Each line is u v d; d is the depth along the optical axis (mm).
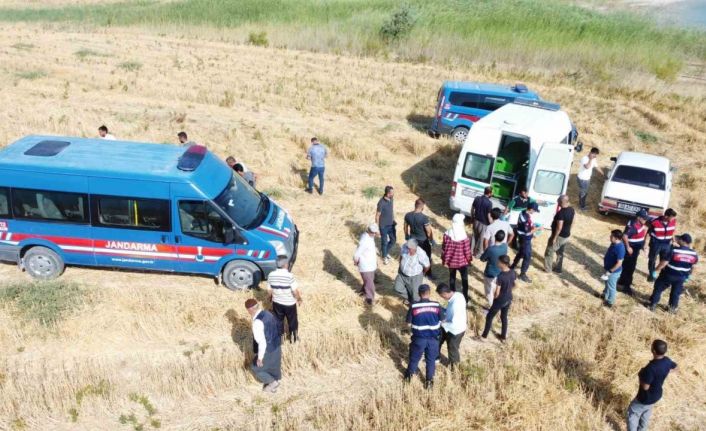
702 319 11094
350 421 8344
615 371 9492
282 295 9211
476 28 32500
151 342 9469
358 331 10109
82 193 10234
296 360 9289
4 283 10398
